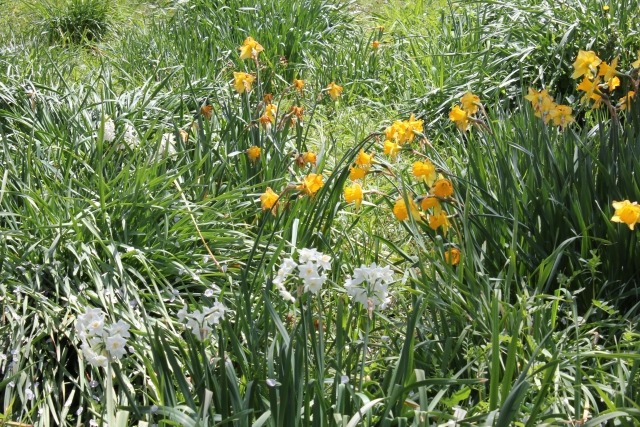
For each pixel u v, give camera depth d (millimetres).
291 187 3287
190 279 3727
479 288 3082
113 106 5281
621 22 5824
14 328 3293
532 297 3049
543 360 2834
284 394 2361
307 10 7438
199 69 6480
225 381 2424
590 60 3670
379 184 4816
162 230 3912
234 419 2350
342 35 7625
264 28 7156
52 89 5168
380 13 8688
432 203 3182
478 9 6855
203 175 4293
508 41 6195
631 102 3816
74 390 3125
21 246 3717
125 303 3410
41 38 8055
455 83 6074
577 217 3406
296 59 7184
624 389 2574
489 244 3533
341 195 4238
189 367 2727
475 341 3072
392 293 3525
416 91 6340
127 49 7113
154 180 3906
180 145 4555
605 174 3463
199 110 4695
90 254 3604
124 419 2348
